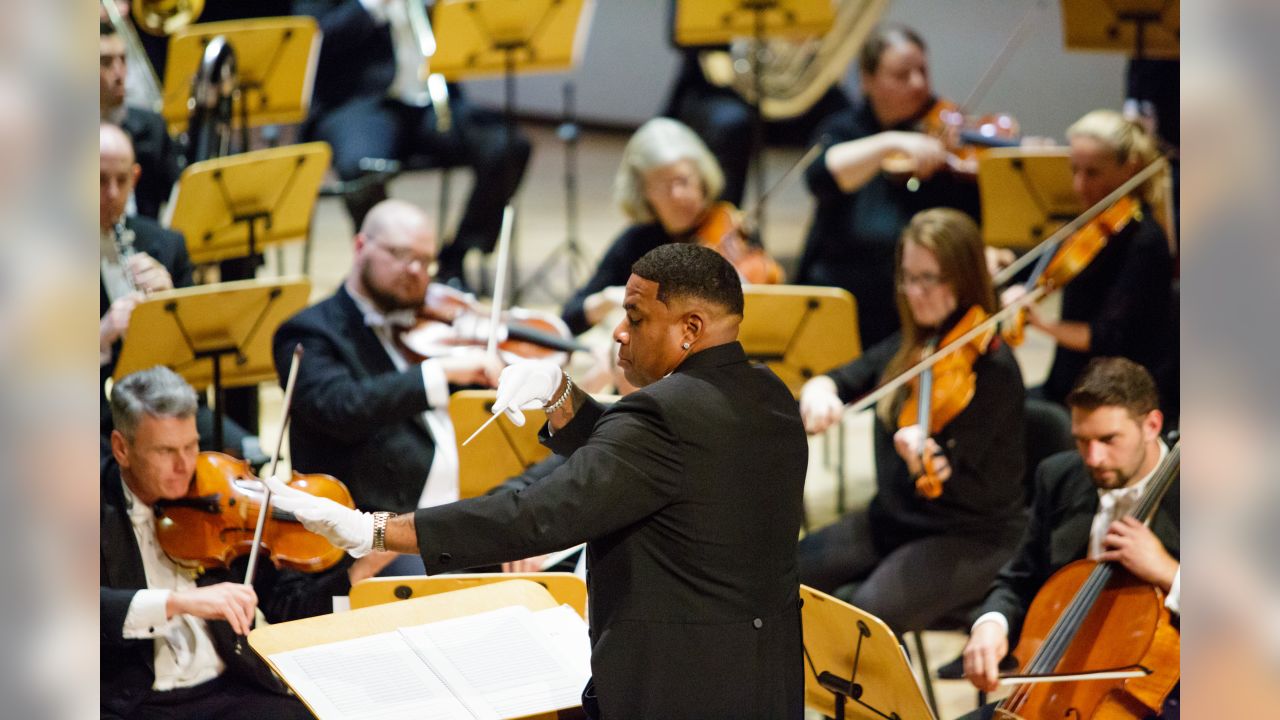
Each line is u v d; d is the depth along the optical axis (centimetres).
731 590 750
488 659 797
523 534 716
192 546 1019
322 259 2531
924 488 1169
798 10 1948
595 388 1349
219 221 1579
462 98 2245
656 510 740
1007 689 1230
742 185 2247
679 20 1977
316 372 1225
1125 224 1433
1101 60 2738
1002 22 2852
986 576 1168
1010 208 1620
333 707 739
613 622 749
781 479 766
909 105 1792
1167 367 1426
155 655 981
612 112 3619
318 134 2191
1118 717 898
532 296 2345
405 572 1148
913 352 1277
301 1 2188
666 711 741
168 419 969
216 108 1669
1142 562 927
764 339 1370
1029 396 1489
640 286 780
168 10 1966
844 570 1231
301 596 1034
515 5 1909
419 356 1288
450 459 1256
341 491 1071
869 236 1723
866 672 891
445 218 2331
